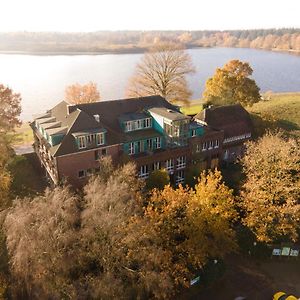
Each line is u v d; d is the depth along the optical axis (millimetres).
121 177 38594
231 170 58000
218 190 36031
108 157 43375
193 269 34312
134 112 54969
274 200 39312
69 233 28969
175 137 51812
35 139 57562
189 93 83938
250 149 45062
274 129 66500
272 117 70250
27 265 27484
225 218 34719
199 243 33000
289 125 78000
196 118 61312
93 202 31438
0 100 61625
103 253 29688
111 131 48875
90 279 28984
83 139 45656
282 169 39188
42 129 50344
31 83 137000
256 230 38469
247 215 39406
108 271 29016
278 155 40156
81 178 46906
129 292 29641
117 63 195500
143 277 29203
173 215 32969
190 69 95812
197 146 55219
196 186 37375
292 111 86688
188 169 54312
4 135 59344
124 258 29781
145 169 50812
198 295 35188
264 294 35469
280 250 39500
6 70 168000
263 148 42031
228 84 77062
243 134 61938
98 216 30141
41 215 29344
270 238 37812
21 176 53688
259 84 142500
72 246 29250
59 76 153125
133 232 29562
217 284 36500
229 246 35281
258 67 183625
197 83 142375
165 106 58438
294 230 36781
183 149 53125
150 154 50844
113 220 29844
